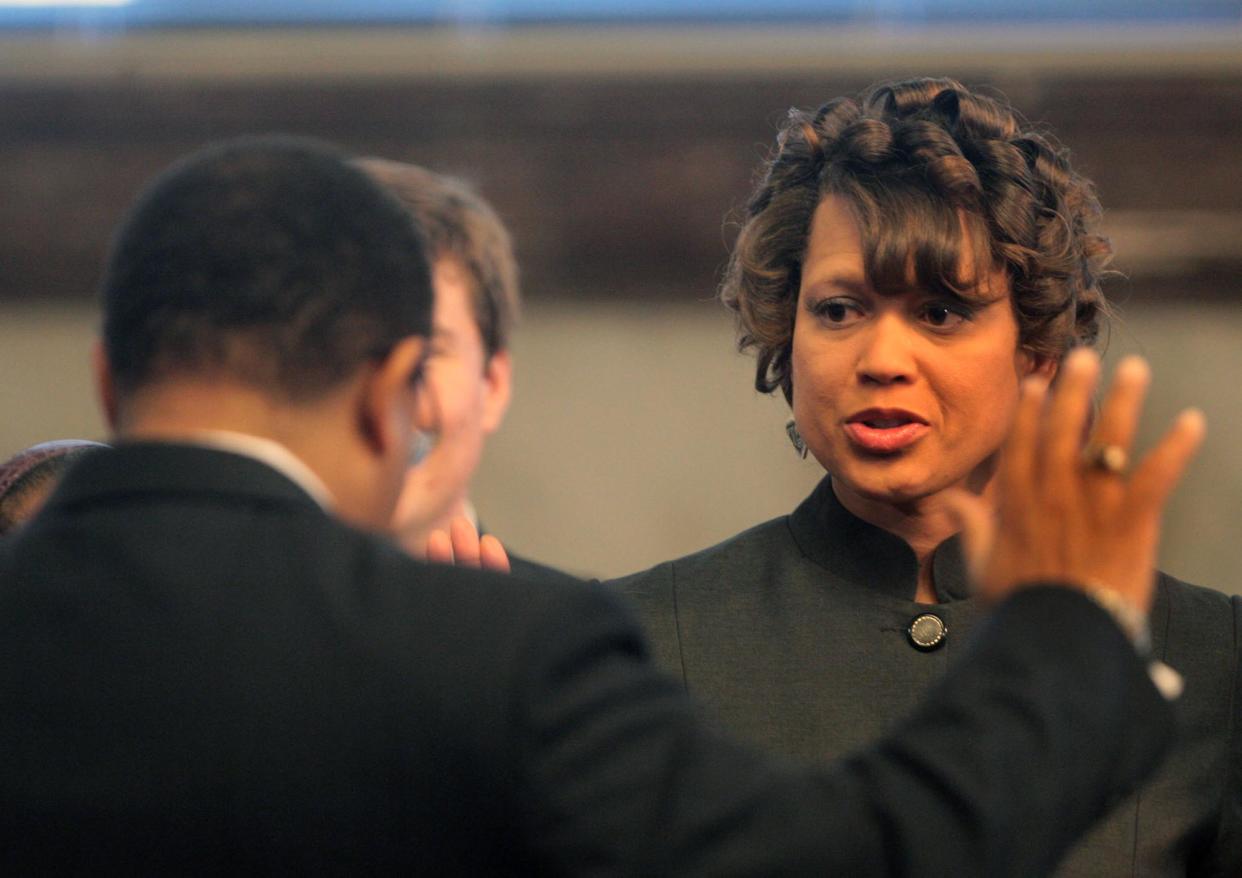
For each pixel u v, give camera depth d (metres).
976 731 4.54
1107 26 18.61
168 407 4.96
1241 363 17.95
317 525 4.80
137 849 4.44
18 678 4.61
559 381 18.36
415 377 5.19
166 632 4.59
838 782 4.55
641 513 18.11
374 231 5.11
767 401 18.25
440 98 18.55
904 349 6.66
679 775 4.48
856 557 7.15
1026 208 6.75
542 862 4.46
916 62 18.38
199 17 18.95
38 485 7.02
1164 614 7.13
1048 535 4.83
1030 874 4.50
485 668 4.54
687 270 18.52
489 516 18.16
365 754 4.47
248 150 5.20
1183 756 6.82
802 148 7.16
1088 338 7.36
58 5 18.95
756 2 18.86
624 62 18.39
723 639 7.13
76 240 18.48
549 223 18.55
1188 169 18.17
